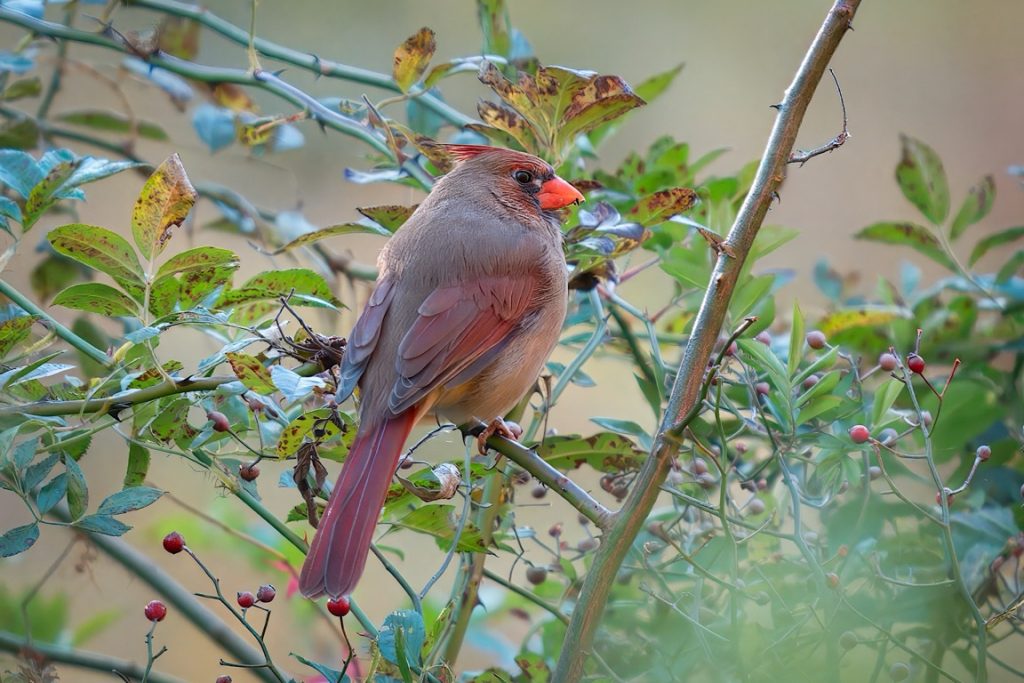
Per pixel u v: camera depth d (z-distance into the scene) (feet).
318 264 33.81
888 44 51.72
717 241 21.21
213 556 38.24
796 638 23.93
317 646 33.24
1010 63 51.21
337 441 23.58
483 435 25.18
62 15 36.22
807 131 50.72
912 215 48.83
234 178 43.06
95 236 22.44
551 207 27.73
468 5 48.47
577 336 30.01
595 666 25.44
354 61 47.42
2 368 23.59
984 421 27.99
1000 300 31.53
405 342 24.79
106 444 39.70
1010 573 28.81
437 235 26.37
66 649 26.81
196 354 40.47
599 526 20.59
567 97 26.81
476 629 30.83
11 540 20.77
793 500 24.25
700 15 50.85
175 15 30.96
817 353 29.19
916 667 25.45
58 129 32.63
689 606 25.88
